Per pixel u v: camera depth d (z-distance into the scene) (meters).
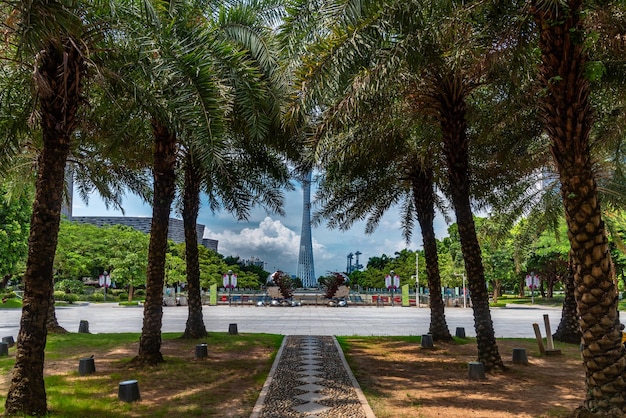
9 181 15.80
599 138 10.91
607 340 5.88
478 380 8.81
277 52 8.75
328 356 11.65
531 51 7.09
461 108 10.05
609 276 6.03
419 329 20.45
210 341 14.33
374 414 6.49
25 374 6.27
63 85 6.61
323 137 7.96
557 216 16.70
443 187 16.11
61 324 22.91
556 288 78.50
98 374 9.34
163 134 10.68
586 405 6.03
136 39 6.67
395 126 10.84
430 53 7.35
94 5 6.44
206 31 7.66
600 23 6.98
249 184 16.53
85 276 60.50
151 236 10.69
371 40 6.57
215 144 6.49
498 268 43.72
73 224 50.66
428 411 6.66
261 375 9.24
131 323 23.78
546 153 13.16
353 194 15.98
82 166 13.66
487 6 6.79
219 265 60.62
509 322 24.98
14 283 52.41
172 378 8.98
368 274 71.75
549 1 5.49
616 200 14.67
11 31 6.71
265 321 24.78
